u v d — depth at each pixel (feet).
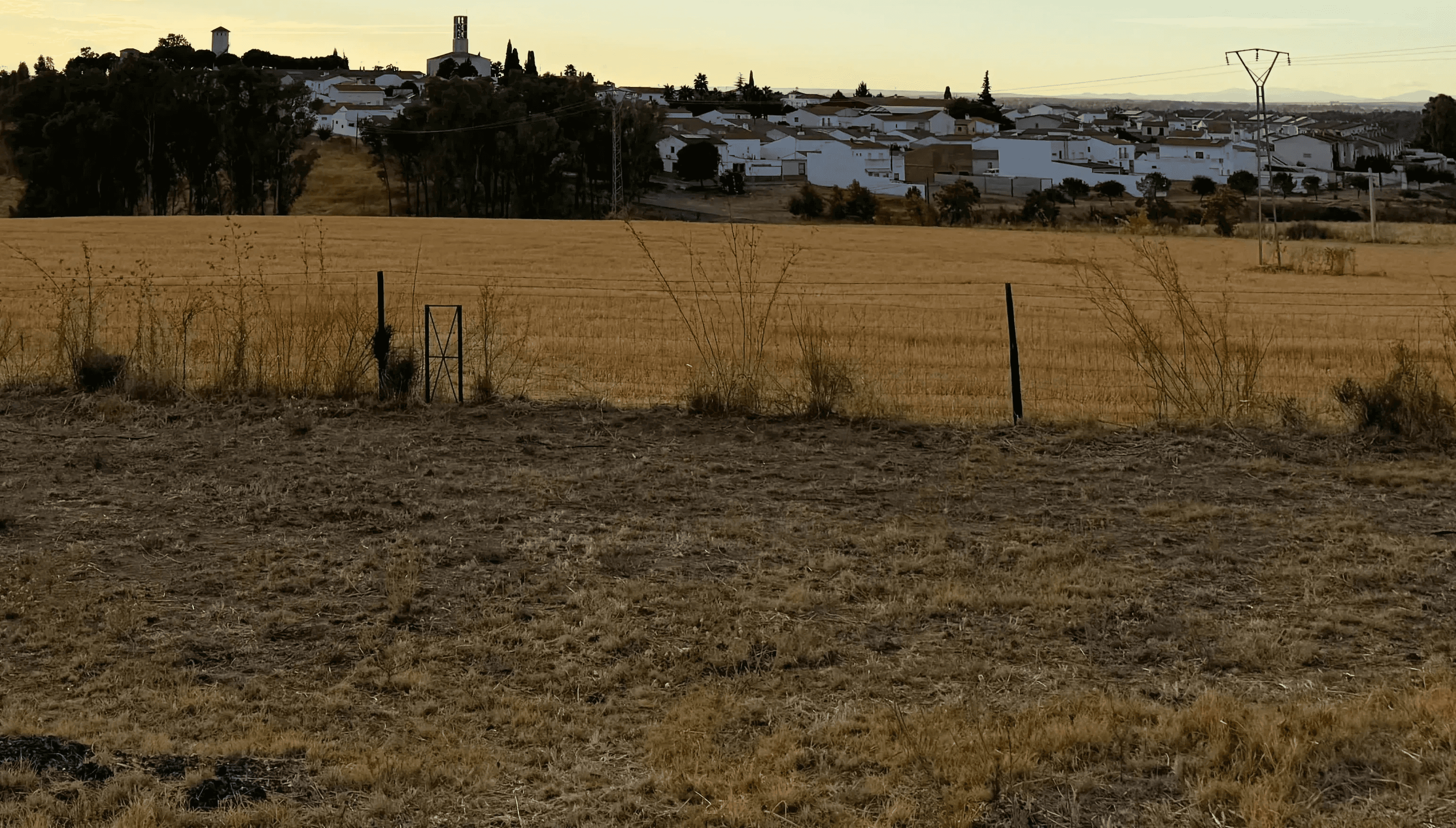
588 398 49.75
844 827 17.70
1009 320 46.83
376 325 57.00
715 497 35.42
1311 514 33.78
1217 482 37.01
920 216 317.42
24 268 136.36
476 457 39.55
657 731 20.94
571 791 19.06
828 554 30.12
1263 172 464.24
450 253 168.55
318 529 32.22
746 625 25.80
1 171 348.38
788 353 75.82
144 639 24.95
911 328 94.02
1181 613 26.35
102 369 48.49
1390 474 37.19
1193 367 65.82
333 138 435.53
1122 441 41.91
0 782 18.31
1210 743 19.63
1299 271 175.42
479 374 51.72
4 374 51.26
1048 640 25.09
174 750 20.04
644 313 99.35
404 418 44.88
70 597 27.04
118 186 299.79
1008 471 38.22
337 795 18.83
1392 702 21.06
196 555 29.99
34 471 37.17
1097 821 17.63
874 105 615.57
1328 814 17.38
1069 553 30.27
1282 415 44.19
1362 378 71.05
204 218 227.81
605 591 27.53
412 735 20.99
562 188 326.65
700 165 382.83
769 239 209.67
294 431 42.63
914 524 32.96
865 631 25.64
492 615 26.20
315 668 23.75
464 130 317.01
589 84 356.18
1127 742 19.92
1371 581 28.19
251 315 65.77
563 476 37.27
